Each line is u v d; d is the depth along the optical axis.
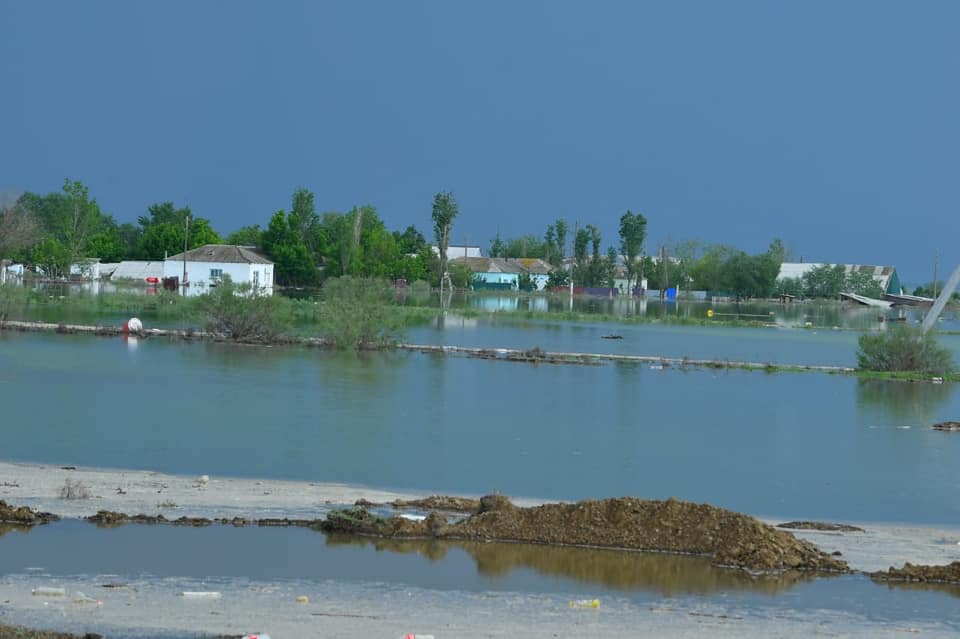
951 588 36.69
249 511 43.16
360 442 60.00
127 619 30.34
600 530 40.53
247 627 30.05
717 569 38.03
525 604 33.44
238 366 91.50
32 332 112.56
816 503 49.66
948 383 101.25
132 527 40.28
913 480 55.31
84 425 61.59
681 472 55.84
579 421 70.94
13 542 37.75
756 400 84.69
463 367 98.31
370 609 32.28
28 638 27.81
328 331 114.06
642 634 30.92
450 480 51.59
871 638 31.44
